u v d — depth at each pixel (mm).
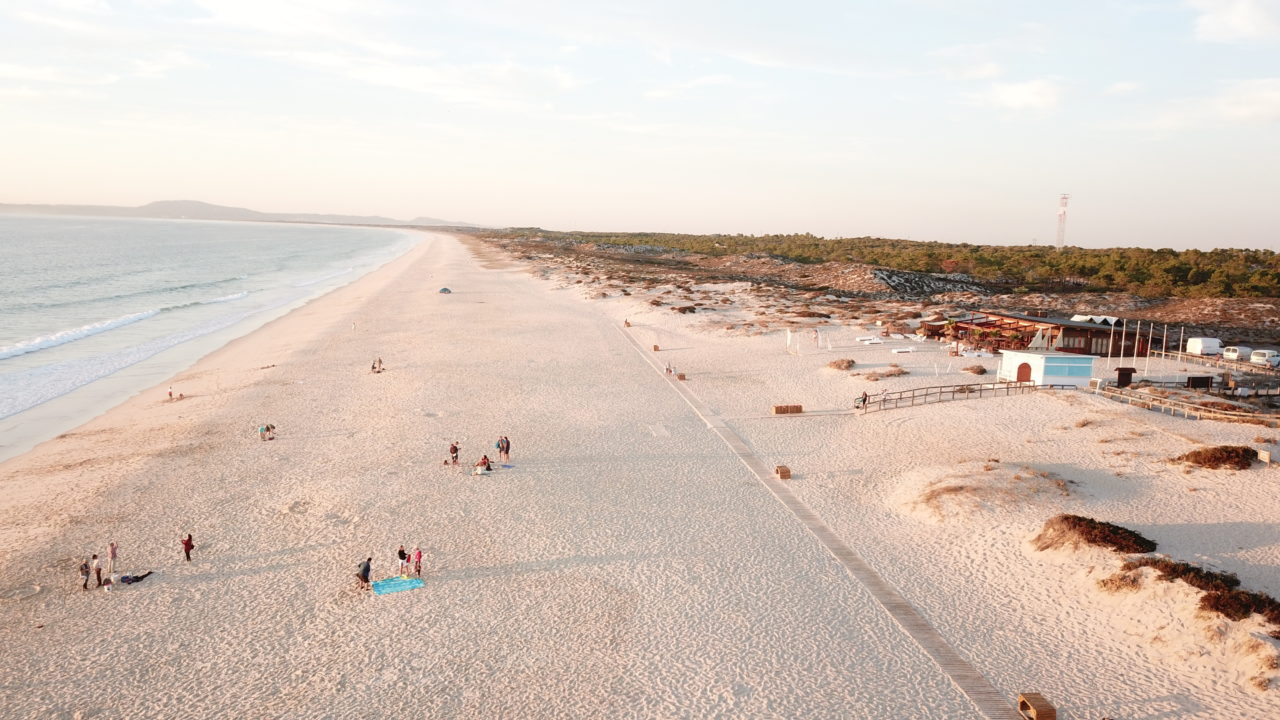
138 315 103438
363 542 32062
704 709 21609
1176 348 72062
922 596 27625
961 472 37531
